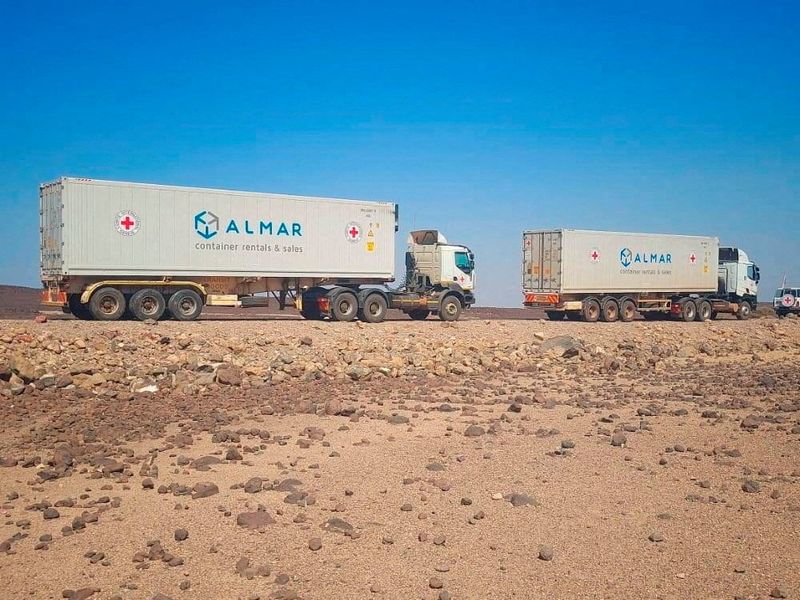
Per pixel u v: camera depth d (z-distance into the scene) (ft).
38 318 78.13
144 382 58.54
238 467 36.83
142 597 22.07
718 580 23.79
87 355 64.39
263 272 96.43
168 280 90.74
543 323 111.86
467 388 65.57
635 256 136.77
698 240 146.00
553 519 29.50
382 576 23.85
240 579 23.44
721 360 93.66
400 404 55.83
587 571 24.44
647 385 69.46
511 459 39.01
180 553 25.48
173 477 34.96
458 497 32.19
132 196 87.45
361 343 81.92
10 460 37.32
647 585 23.39
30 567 24.22
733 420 51.08
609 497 32.50
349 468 36.81
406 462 38.14
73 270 84.02
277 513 29.53
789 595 22.57
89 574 23.72
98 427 45.93
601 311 133.80
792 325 134.21
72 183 83.82
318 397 58.13
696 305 146.10
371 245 104.68
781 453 41.34
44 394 54.95
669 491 33.55
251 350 73.20
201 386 60.59
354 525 28.45
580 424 49.19
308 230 99.76
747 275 158.40
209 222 92.43
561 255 127.85
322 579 23.56
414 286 113.91
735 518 29.84
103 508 30.14
